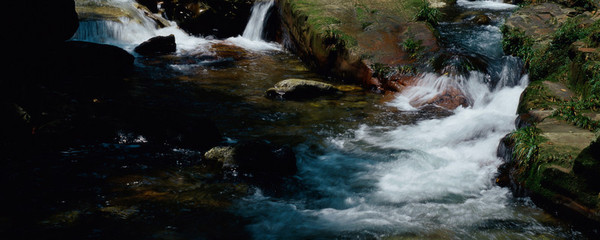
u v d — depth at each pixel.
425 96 9.48
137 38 13.75
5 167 5.91
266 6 15.19
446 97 9.28
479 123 7.97
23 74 9.03
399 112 8.95
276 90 9.66
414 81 9.94
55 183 5.65
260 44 14.81
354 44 11.09
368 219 5.35
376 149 7.26
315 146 7.39
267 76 11.32
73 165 6.14
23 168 5.93
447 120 8.41
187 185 5.87
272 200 5.72
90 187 5.62
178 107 8.80
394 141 7.57
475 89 9.66
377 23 12.08
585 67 7.85
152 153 6.70
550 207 5.46
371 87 10.32
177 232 4.86
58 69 9.88
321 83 10.01
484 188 6.12
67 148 6.59
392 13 12.71
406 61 10.50
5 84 7.80
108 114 7.41
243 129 7.93
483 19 13.36
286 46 14.30
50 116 7.21
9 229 4.64
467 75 9.77
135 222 4.96
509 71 10.12
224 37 15.69
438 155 7.04
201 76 10.99
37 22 9.52
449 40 11.69
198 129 7.26
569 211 5.24
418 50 10.74
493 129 7.65
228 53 13.35
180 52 13.05
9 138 6.52
